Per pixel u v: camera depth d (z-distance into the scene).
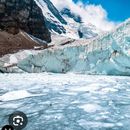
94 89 10.14
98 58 17.61
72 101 7.75
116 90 9.93
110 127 5.34
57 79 13.80
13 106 7.07
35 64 19.34
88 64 17.81
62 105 7.23
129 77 15.55
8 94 8.64
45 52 19.08
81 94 9.00
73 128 5.23
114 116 6.16
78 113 6.38
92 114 6.31
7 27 49.75
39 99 8.05
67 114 6.27
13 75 16.45
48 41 59.88
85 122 5.65
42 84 11.59
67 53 18.50
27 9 56.59
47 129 5.14
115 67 17.16
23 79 13.72
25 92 9.05
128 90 10.02
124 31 17.25
